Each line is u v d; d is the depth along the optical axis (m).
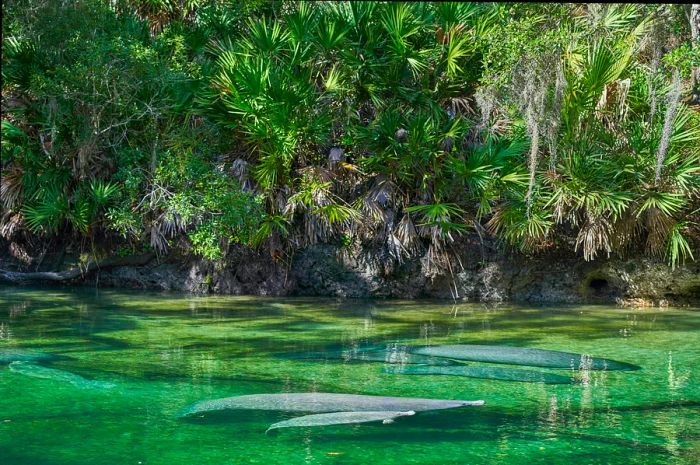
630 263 12.16
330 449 4.16
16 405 5.10
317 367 6.47
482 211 12.12
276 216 12.23
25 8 12.28
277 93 11.84
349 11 12.77
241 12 13.80
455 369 6.39
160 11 14.70
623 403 5.26
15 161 13.20
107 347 7.39
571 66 11.73
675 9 12.19
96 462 3.92
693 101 13.02
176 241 13.44
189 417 4.79
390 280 12.86
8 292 12.53
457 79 12.79
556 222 12.02
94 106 12.20
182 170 11.80
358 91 12.77
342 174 12.89
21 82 12.45
